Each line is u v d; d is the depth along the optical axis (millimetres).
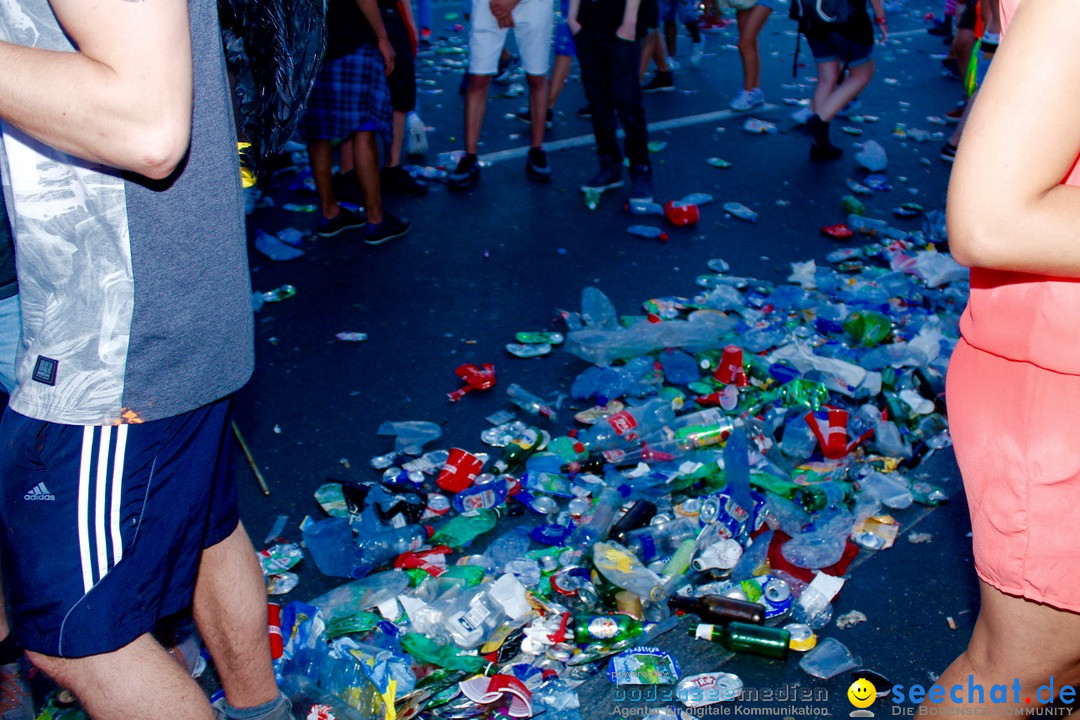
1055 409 1399
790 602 2623
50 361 1465
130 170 1335
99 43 1235
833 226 5562
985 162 1211
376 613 2598
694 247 5297
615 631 2479
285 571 2783
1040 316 1365
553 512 3029
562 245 5273
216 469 1703
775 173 6629
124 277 1437
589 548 2756
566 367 4008
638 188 5898
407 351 4133
